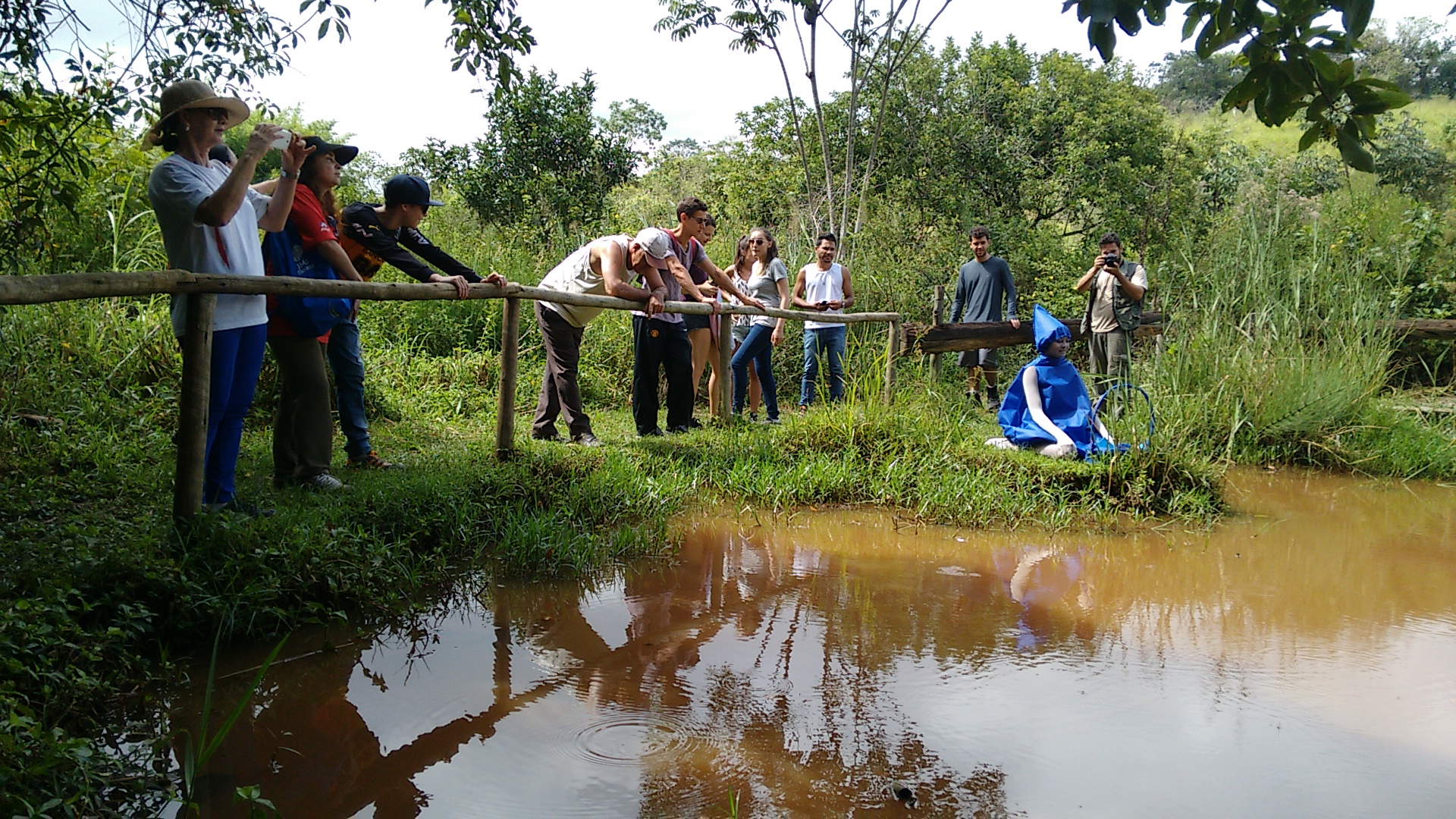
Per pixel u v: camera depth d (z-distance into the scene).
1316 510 7.16
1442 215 13.79
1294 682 3.85
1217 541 6.09
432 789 2.79
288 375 4.93
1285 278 10.12
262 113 6.14
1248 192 15.27
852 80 13.26
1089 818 2.76
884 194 16.28
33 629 2.92
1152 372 8.91
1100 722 3.40
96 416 6.13
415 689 3.46
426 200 5.63
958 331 9.99
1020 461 6.85
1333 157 18.17
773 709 3.38
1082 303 13.95
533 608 4.34
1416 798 2.96
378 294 4.71
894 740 3.19
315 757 2.96
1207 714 3.51
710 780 2.88
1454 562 5.78
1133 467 6.80
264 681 3.44
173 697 3.26
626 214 15.54
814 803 2.77
